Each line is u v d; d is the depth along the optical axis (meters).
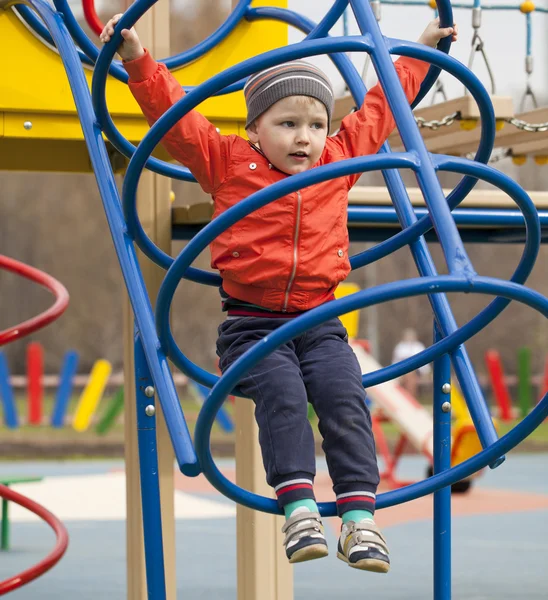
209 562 8.40
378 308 40.47
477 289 2.67
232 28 4.96
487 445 3.59
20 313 40.22
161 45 5.27
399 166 2.86
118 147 3.77
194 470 3.04
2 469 15.79
